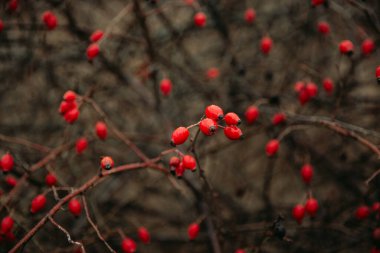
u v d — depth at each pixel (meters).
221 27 1.09
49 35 1.09
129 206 1.11
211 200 0.89
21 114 1.09
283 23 1.12
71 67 1.08
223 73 1.09
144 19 0.96
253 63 1.11
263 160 1.15
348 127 0.84
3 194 0.90
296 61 1.06
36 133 1.08
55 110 1.09
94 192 1.07
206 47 1.16
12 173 0.93
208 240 0.97
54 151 0.89
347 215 1.01
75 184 1.01
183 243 1.09
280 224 0.81
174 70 1.07
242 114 1.06
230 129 0.73
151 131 1.15
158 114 1.08
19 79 1.07
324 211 1.01
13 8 0.96
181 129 0.73
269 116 1.00
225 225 0.96
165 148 1.07
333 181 1.08
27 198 0.94
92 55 0.89
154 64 1.02
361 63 1.08
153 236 1.10
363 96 1.07
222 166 1.12
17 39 1.03
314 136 1.10
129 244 0.88
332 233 1.01
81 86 1.07
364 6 0.91
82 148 0.89
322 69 1.09
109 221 1.06
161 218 1.12
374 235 0.87
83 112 1.09
